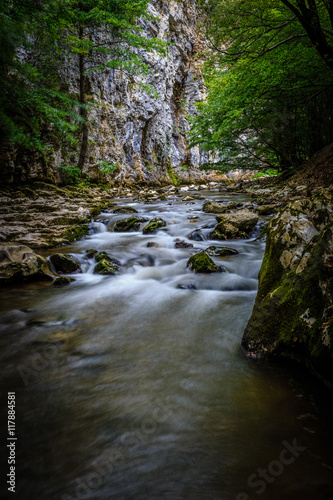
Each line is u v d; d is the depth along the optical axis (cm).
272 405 184
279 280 260
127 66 1477
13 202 906
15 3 788
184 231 705
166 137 2338
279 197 978
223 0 928
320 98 1231
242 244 593
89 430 168
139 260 520
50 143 1255
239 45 1034
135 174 1872
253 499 126
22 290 402
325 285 212
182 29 2483
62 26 1030
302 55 923
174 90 2609
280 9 948
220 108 1106
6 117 827
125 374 221
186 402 189
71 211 861
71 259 490
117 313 330
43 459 149
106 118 1623
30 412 183
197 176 2680
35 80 1110
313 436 158
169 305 351
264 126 1441
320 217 269
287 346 222
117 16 1359
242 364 229
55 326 299
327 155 1077
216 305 348
